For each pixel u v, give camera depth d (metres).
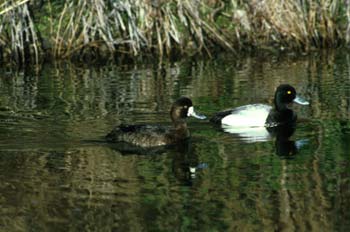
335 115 18.34
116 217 12.27
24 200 13.00
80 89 21.48
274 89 21.12
